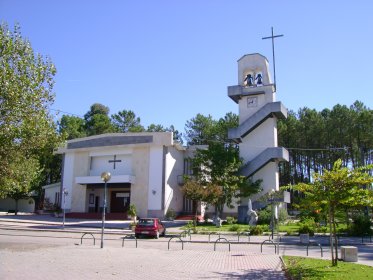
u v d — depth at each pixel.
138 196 43.16
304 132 60.03
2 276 10.41
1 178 16.17
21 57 15.75
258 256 17.08
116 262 14.03
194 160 39.88
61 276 10.80
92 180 44.84
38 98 15.75
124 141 45.06
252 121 43.19
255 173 42.72
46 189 51.91
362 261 15.86
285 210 39.47
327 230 31.23
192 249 20.25
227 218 39.22
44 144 16.75
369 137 55.31
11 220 37.72
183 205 47.12
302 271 11.94
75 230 31.05
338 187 13.15
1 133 14.45
